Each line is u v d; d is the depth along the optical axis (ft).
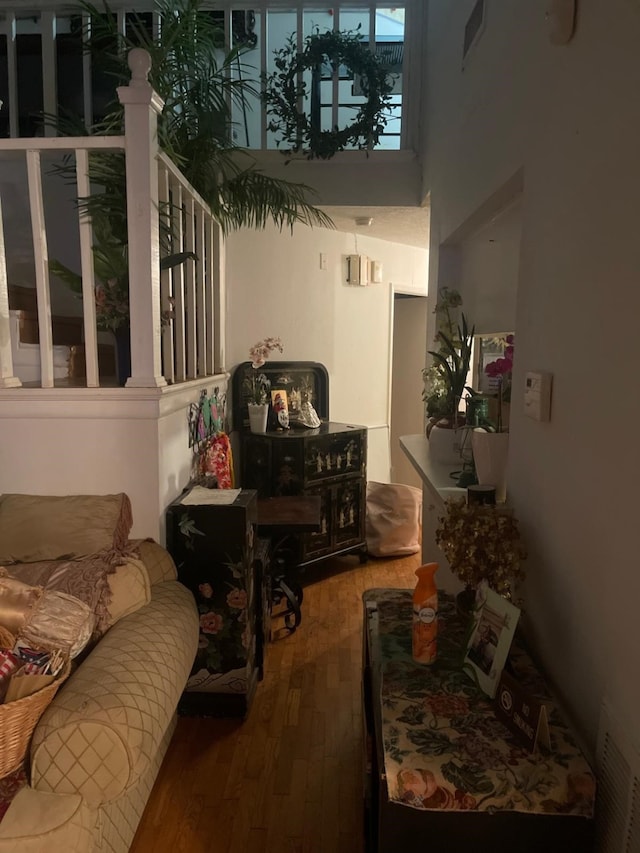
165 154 6.74
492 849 3.73
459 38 8.20
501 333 7.48
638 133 3.38
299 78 11.19
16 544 5.82
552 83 4.71
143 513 6.55
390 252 15.81
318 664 8.72
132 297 6.31
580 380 4.17
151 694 4.45
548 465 4.78
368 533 13.53
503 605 4.54
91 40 8.93
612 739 3.66
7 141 6.28
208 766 6.50
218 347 10.94
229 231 12.28
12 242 10.06
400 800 3.71
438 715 4.23
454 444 8.25
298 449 11.82
